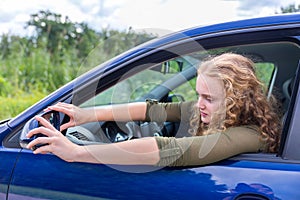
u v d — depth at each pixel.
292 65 2.61
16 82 6.74
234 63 1.67
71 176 1.69
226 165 1.55
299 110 1.52
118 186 1.62
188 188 1.54
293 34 1.63
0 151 1.82
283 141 1.55
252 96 1.64
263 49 2.27
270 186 1.46
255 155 1.57
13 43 7.49
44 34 7.67
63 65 7.09
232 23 1.72
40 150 1.67
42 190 1.72
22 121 1.86
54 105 1.82
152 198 1.57
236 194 1.48
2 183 1.78
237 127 1.62
